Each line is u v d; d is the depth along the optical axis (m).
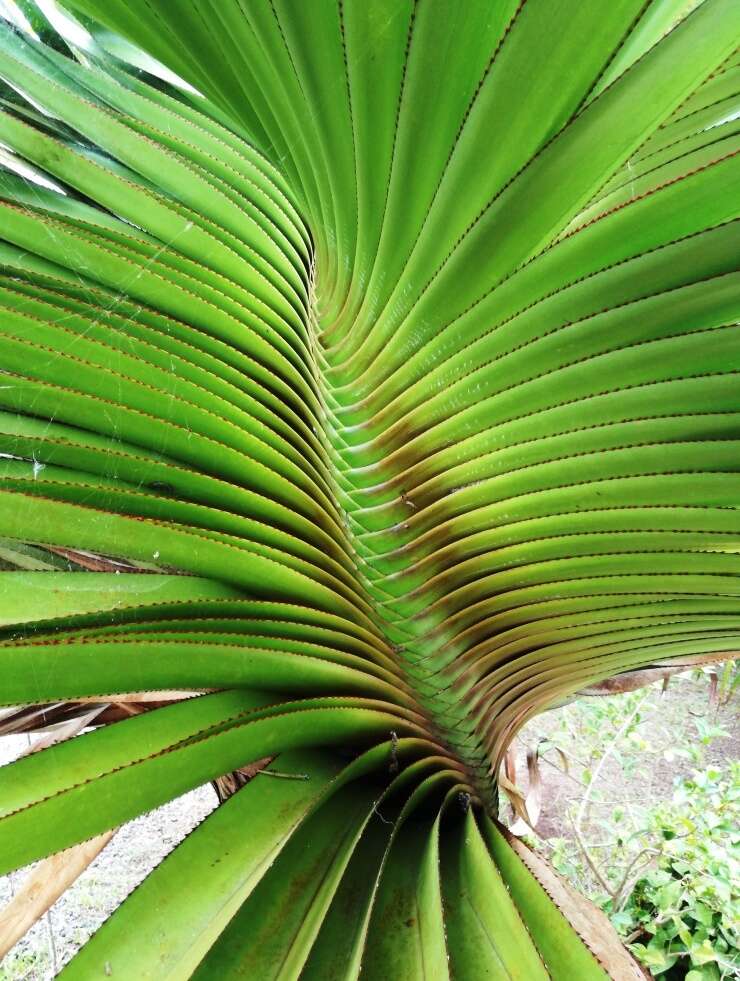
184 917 0.35
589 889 1.58
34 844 0.33
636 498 0.46
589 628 0.54
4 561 0.56
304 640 0.49
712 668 1.83
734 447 0.42
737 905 1.39
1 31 0.63
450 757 0.55
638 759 1.99
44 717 0.69
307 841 0.42
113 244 0.57
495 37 0.37
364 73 0.40
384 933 0.39
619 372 0.44
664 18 0.42
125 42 0.73
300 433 0.63
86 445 0.49
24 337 0.49
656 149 0.45
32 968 1.48
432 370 0.54
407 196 0.47
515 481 0.50
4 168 0.62
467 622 0.55
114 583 0.45
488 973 0.37
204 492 0.53
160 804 0.37
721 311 0.41
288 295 0.67
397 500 0.57
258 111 0.55
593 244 0.41
